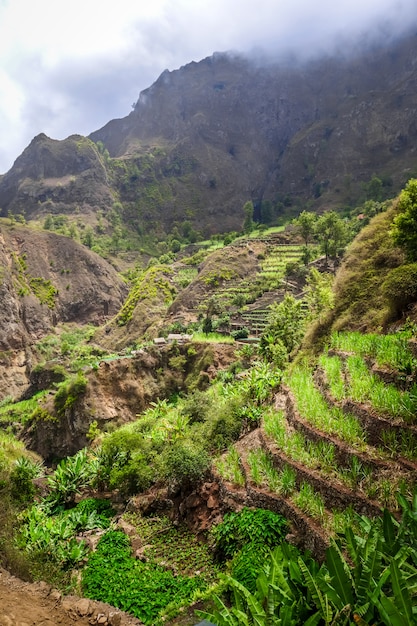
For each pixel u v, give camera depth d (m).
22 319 90.94
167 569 12.70
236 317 58.56
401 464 9.94
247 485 13.05
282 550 7.29
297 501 11.02
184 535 14.40
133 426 32.84
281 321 33.12
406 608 5.21
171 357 49.97
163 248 149.75
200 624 9.21
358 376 13.95
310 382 17.23
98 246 133.62
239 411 19.53
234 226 171.88
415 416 10.68
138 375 48.59
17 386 78.50
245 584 9.58
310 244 87.25
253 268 79.38
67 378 61.75
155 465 19.53
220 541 12.31
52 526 15.31
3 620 8.07
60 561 13.42
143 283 89.81
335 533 9.18
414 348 14.33
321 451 12.02
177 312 73.19
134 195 175.12
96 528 17.06
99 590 11.68
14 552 12.19
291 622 5.68
